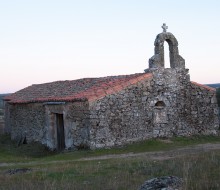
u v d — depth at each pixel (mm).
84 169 13742
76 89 23781
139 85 22141
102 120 20703
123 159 16750
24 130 27094
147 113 22359
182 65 23828
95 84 23344
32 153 23328
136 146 21141
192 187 9438
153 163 14211
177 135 23328
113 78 24047
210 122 24422
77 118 21266
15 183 11734
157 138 22641
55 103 22641
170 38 23578
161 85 22984
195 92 24125
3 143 28469
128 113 21625
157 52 23203
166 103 23125
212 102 24578
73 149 21469
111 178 11688
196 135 23875
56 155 20406
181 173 11547
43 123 24344
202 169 11812
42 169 14578
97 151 20016
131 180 11297
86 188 10492
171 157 16516
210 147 20297
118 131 21203
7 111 31875
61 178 12312
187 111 23797
